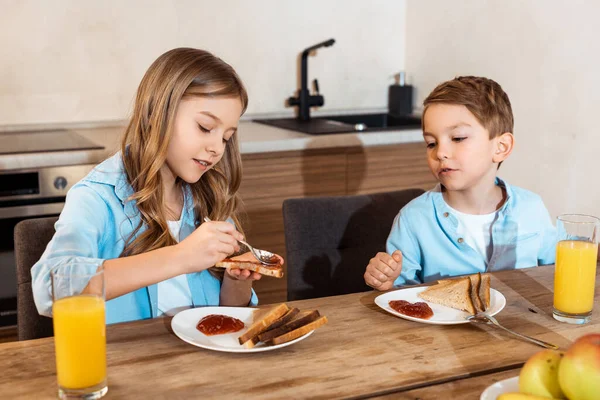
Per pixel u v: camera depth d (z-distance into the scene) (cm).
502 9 281
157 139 140
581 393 80
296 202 180
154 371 104
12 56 284
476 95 164
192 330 119
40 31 286
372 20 341
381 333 119
